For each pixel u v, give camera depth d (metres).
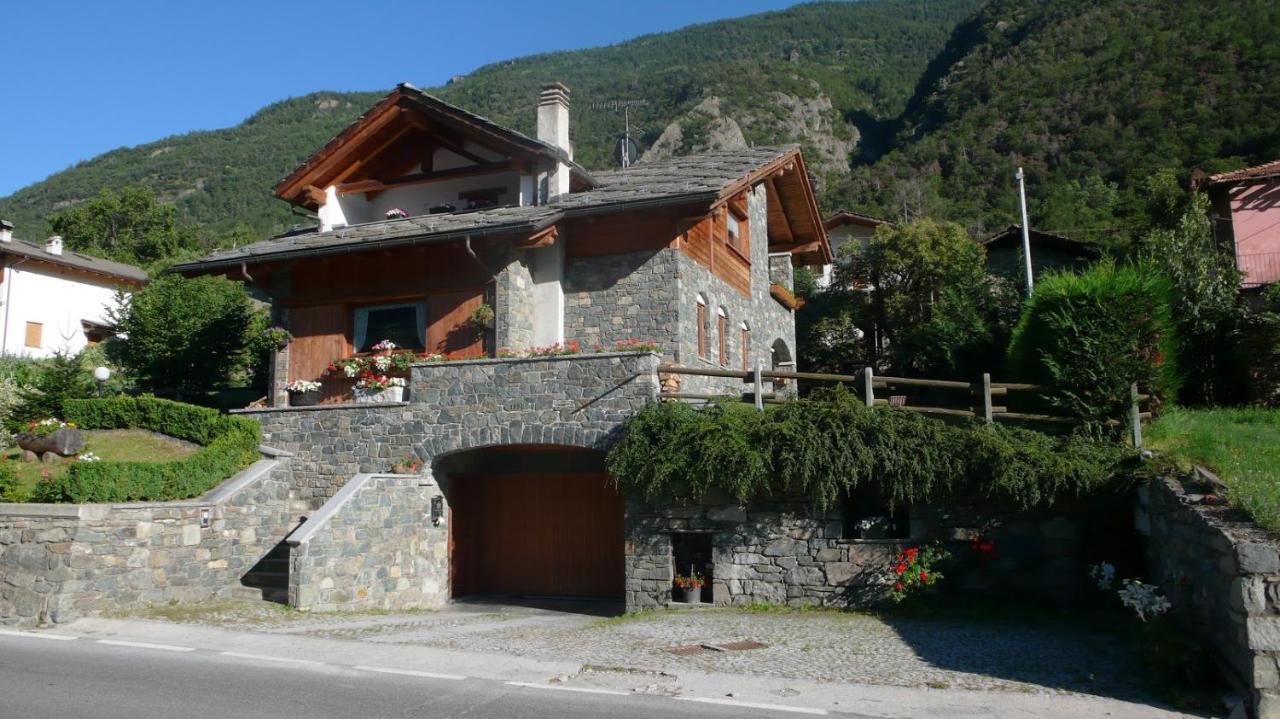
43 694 7.46
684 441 12.73
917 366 26.47
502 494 17.06
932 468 11.99
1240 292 20.56
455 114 19.03
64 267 35.84
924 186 62.00
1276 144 48.62
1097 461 11.84
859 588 12.29
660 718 6.77
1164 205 28.31
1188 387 18.28
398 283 17.56
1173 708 7.16
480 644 10.01
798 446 12.22
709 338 18.45
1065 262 33.66
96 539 11.56
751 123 96.88
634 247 17.14
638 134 96.19
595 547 16.42
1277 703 6.62
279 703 7.17
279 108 128.38
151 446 15.91
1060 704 7.25
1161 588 10.22
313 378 18.03
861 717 6.88
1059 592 11.79
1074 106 65.62
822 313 31.28
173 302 24.08
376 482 13.91
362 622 11.88
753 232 22.47
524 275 17.12
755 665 8.72
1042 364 13.88
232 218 87.25
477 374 14.73
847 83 113.06
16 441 16.06
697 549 13.39
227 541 13.82
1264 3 64.56
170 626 10.93
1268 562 6.87
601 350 15.06
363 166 20.56
